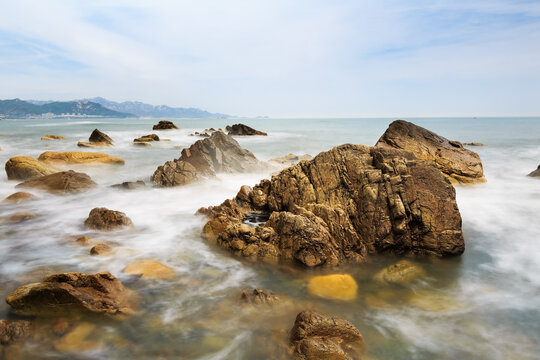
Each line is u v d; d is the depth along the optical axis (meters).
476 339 5.21
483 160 25.56
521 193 14.39
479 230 10.12
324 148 37.09
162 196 13.95
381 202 8.41
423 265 7.80
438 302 6.24
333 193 9.39
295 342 4.75
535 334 5.35
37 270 7.05
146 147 35.03
